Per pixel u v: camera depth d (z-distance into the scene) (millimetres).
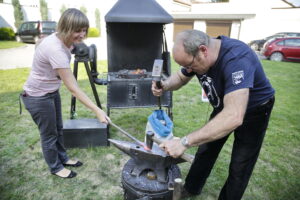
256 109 1231
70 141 2359
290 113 3568
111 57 2908
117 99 2561
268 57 8891
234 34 13250
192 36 1059
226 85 1062
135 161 1489
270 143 2641
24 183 1897
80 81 4914
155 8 2389
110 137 2664
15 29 15078
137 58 2975
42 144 1815
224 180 2027
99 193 1835
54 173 1975
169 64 2723
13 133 2654
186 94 4430
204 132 1027
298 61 8281
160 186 1404
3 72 5562
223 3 13445
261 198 1840
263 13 12695
